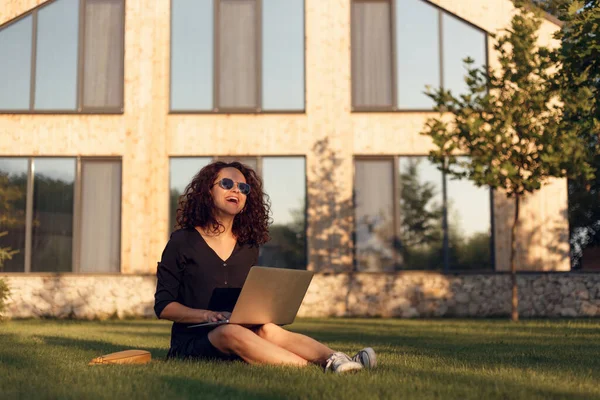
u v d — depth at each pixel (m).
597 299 16.03
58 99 16.80
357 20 16.97
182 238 5.08
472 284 16.19
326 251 16.38
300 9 16.98
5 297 13.99
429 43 16.88
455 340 8.88
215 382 3.88
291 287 4.95
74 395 3.46
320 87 16.80
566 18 8.14
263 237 5.26
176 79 16.88
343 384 3.80
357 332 10.82
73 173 16.64
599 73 8.24
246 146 16.72
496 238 16.30
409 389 3.69
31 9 16.86
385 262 16.39
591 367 5.19
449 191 16.53
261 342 4.69
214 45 16.92
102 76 16.86
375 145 16.66
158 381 3.93
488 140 13.32
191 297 5.07
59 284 16.23
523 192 13.63
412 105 16.78
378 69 16.86
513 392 3.65
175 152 16.70
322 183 16.56
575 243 25.98
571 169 13.02
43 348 6.66
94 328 12.19
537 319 15.07
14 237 16.42
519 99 13.23
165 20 16.94
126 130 16.70
